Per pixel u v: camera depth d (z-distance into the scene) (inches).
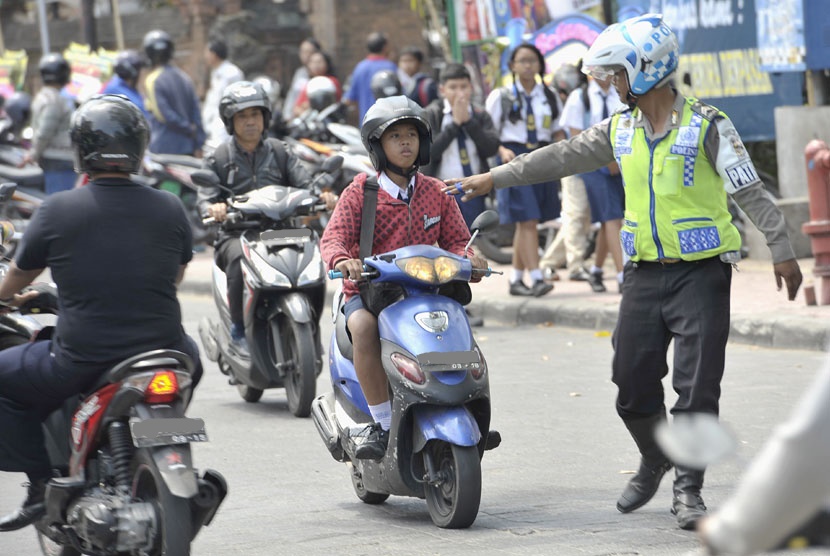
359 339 734.5
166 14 4037.9
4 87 3061.0
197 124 2321.6
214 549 697.0
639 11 1980.8
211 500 591.2
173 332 617.6
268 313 1093.1
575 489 804.0
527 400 1095.0
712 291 689.6
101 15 4212.6
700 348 686.5
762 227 677.9
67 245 600.7
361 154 2017.7
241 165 1116.5
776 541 264.4
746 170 677.9
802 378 1128.8
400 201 757.3
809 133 1772.9
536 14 2114.9
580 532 700.7
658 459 728.3
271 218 1071.6
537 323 1523.1
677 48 690.2
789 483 255.1
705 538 269.6
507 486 818.2
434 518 730.8
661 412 721.0
